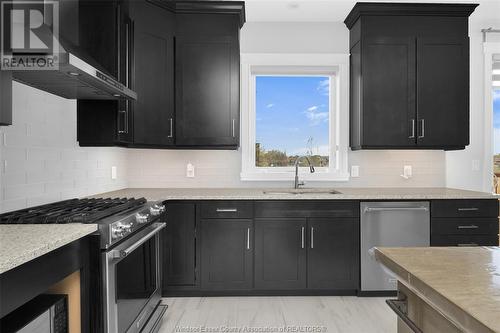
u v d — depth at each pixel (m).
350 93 3.61
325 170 3.73
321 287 3.01
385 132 3.26
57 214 1.79
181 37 3.19
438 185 3.68
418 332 1.02
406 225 3.00
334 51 3.65
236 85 3.23
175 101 3.20
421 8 3.21
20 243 1.25
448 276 0.94
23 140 2.03
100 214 1.81
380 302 2.92
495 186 3.75
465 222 3.01
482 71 3.67
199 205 2.99
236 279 3.00
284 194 3.09
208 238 2.99
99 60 2.25
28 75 1.75
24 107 2.04
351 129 3.59
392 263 1.10
